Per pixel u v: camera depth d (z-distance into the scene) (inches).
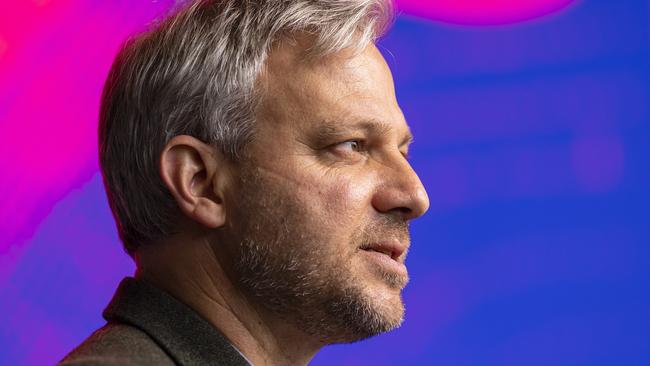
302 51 122.3
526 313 292.5
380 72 127.0
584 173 295.0
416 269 291.4
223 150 121.0
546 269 293.6
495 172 294.8
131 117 125.7
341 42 122.7
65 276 273.9
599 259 293.6
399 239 123.2
